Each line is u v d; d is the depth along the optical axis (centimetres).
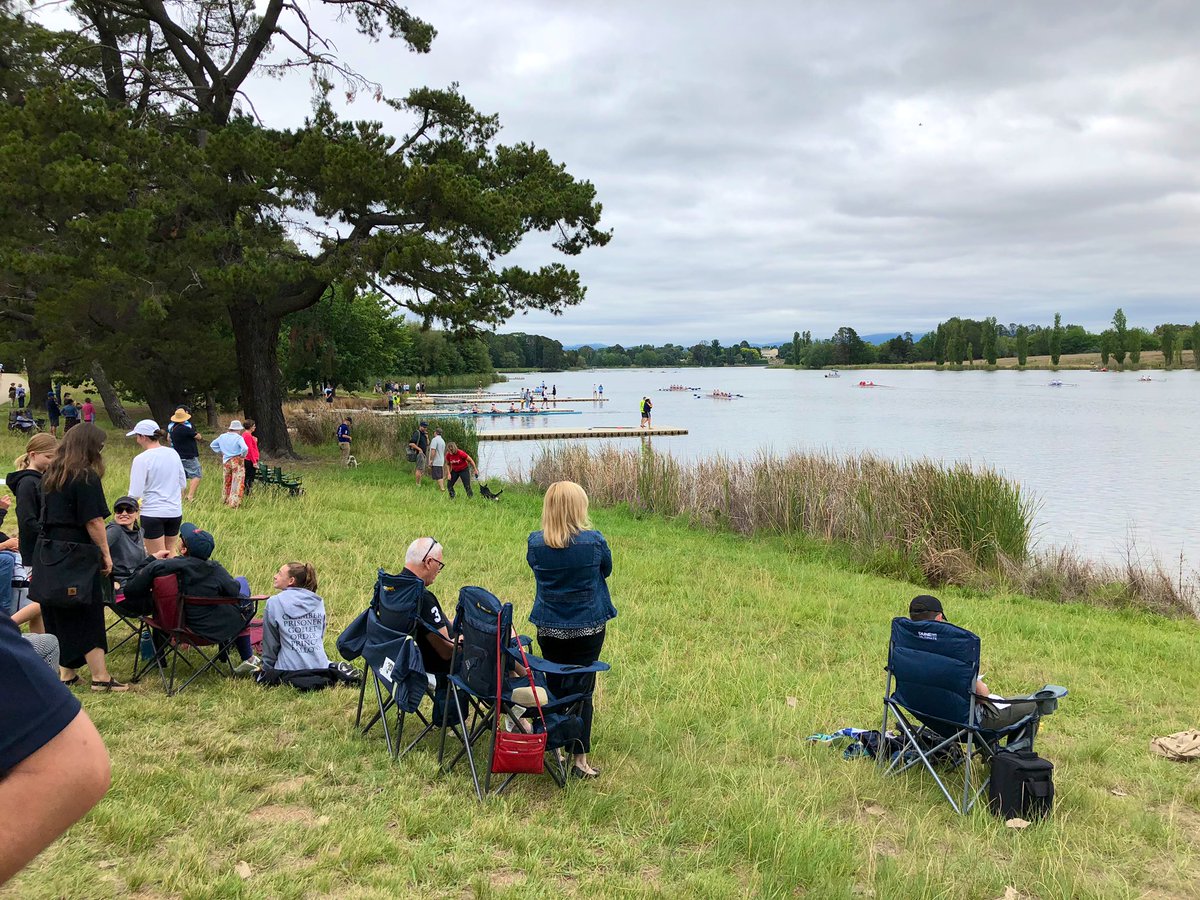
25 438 2677
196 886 383
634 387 13488
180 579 654
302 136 2280
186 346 2895
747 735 655
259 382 2605
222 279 2108
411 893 401
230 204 2252
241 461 1504
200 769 512
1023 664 951
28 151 1977
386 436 2922
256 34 2420
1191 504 2552
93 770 119
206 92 2491
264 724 601
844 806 550
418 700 556
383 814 475
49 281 2523
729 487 1922
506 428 5441
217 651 742
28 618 656
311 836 444
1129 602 1431
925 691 586
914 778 605
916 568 1516
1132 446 4259
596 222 2570
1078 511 2434
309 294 2542
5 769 114
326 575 1057
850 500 1752
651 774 557
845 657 924
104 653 634
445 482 2408
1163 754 684
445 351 13800
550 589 558
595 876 430
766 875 439
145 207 2061
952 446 4316
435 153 2516
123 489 1521
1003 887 451
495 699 514
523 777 551
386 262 2097
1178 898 461
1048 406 7744
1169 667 988
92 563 609
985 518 1577
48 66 2653
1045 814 545
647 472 2088
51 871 388
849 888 431
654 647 895
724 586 1238
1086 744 688
